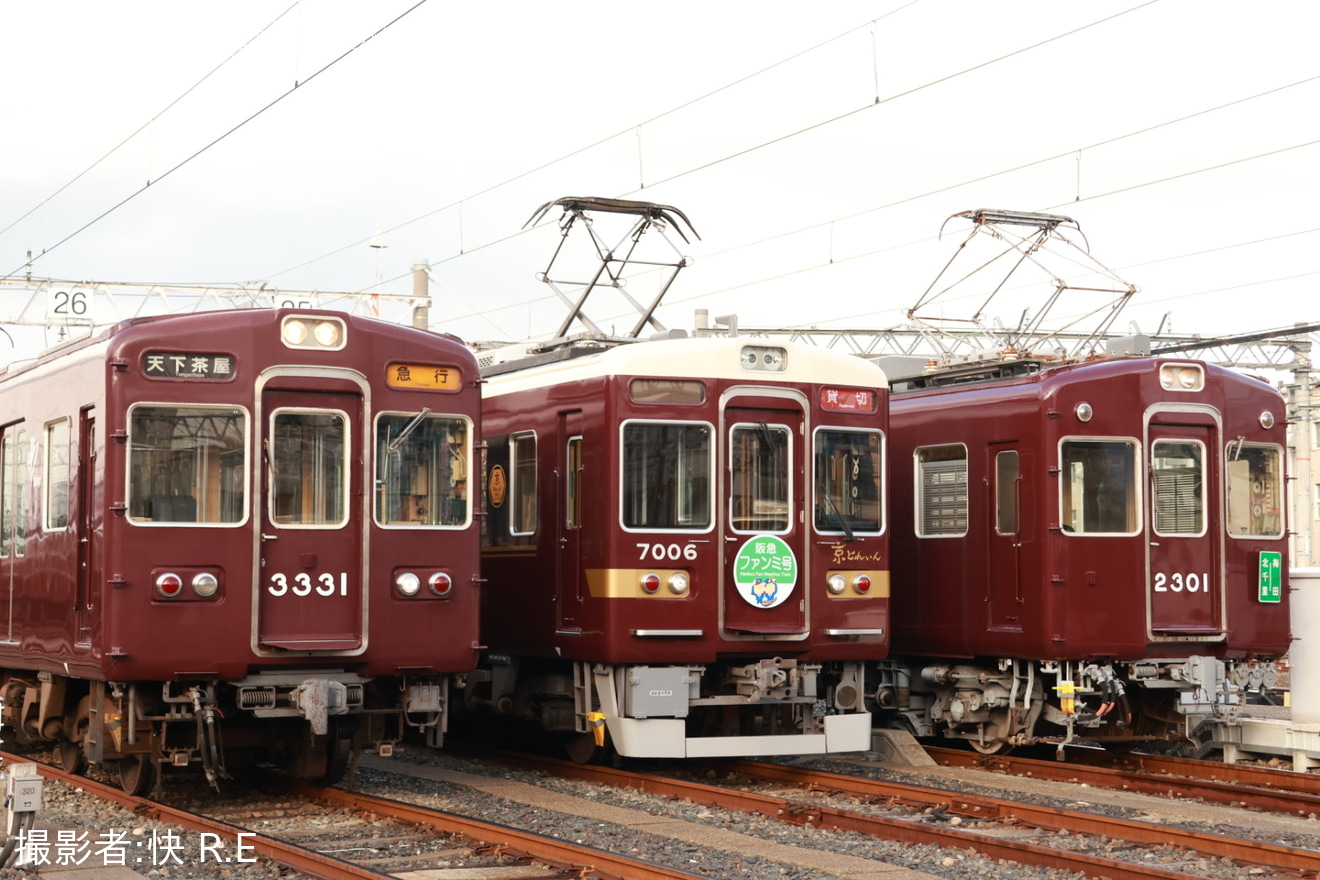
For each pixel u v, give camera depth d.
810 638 12.39
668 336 13.04
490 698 14.27
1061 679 13.12
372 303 32.81
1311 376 36.38
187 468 10.11
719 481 12.21
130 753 10.51
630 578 11.91
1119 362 13.39
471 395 10.99
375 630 10.52
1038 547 13.09
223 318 10.28
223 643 10.07
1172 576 13.40
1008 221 16.22
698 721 13.38
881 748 14.05
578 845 8.48
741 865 8.57
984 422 13.77
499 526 13.82
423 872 8.11
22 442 12.04
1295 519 37.38
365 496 10.53
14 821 7.77
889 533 14.02
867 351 36.84
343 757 11.05
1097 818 9.73
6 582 12.27
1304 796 10.79
